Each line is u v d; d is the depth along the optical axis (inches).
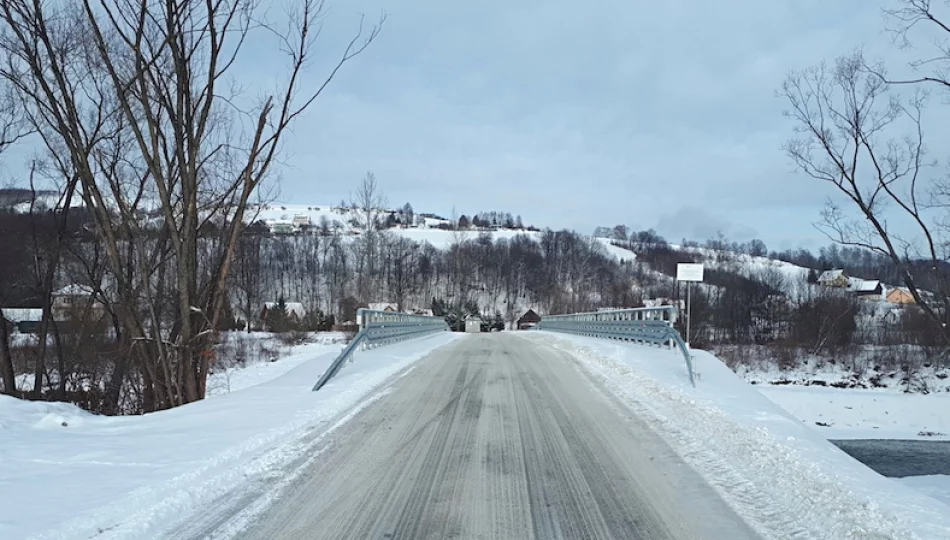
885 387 1473.9
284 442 269.6
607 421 315.9
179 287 461.7
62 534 160.9
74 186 670.5
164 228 582.6
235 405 345.7
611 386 428.8
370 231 2127.2
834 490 195.3
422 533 172.6
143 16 440.1
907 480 438.0
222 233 636.7
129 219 500.1
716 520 181.5
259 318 2233.0
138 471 217.6
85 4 424.5
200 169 574.9
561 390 414.3
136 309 556.4
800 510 187.2
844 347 1803.6
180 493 197.5
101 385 775.1
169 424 299.9
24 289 818.8
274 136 487.5
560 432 292.4
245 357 1197.7
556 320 1440.7
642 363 496.1
